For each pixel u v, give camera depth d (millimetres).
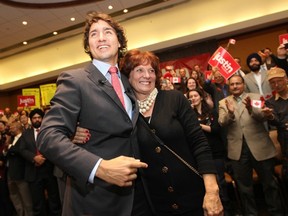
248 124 2857
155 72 1623
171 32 7715
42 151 994
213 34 7047
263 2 6805
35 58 9500
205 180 1379
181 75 6504
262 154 2791
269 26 6883
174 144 1453
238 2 7039
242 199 2932
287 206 2920
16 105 10234
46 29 7953
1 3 6188
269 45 6938
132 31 8094
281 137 2799
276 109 2814
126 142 1217
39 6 6551
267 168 2789
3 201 4402
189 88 4281
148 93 1573
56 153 965
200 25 7430
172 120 1485
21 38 8430
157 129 1456
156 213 1446
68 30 8148
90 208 1102
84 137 1147
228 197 3090
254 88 3922
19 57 9773
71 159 958
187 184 1443
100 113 1156
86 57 8758
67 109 1088
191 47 7562
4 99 10266
